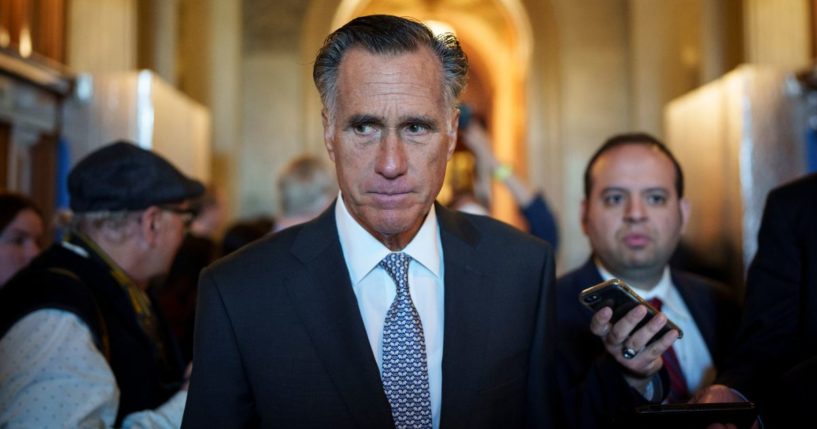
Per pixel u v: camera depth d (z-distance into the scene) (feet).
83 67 16.51
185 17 21.72
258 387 4.66
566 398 6.43
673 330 5.01
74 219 6.53
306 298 4.75
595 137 26.84
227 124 25.64
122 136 16.06
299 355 4.67
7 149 14.02
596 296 4.96
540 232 11.42
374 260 4.86
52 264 6.13
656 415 4.76
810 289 5.78
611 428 5.08
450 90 4.62
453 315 4.86
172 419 5.98
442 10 36.22
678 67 23.31
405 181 4.39
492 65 40.01
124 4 16.81
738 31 17.49
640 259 6.82
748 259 15.72
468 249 5.12
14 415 5.12
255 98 26.78
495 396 4.82
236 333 4.68
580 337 6.88
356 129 4.42
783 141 15.80
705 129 18.35
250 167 26.53
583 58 27.04
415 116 4.33
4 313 5.61
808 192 6.06
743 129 15.85
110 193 6.37
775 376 5.82
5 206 7.97
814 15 16.19
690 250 17.54
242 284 4.77
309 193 11.54
